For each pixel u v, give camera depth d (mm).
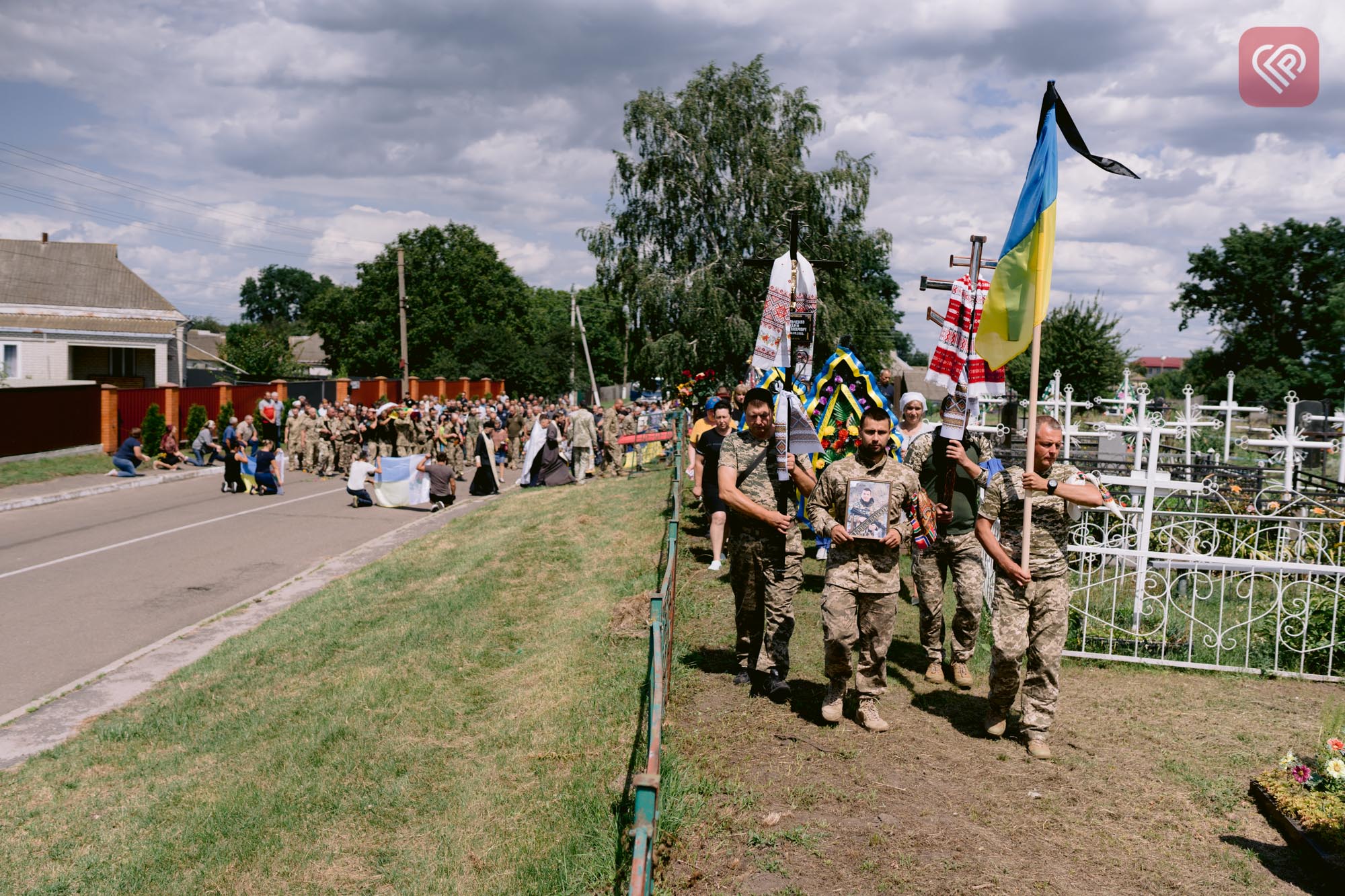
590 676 6820
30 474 21453
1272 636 7070
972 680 6316
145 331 43312
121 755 6449
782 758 4980
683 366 32875
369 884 4539
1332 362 47750
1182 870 3922
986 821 4312
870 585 5227
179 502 19453
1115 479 7473
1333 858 3807
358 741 6191
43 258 44625
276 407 26875
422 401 27094
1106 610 7684
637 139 34844
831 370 9547
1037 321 5266
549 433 21922
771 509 5750
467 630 8711
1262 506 9484
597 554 11625
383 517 18078
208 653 8891
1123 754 5121
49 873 4898
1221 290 54438
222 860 4855
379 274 66625
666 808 4406
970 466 5969
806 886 3781
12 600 11141
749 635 6094
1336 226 52250
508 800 5055
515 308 70750
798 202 33562
